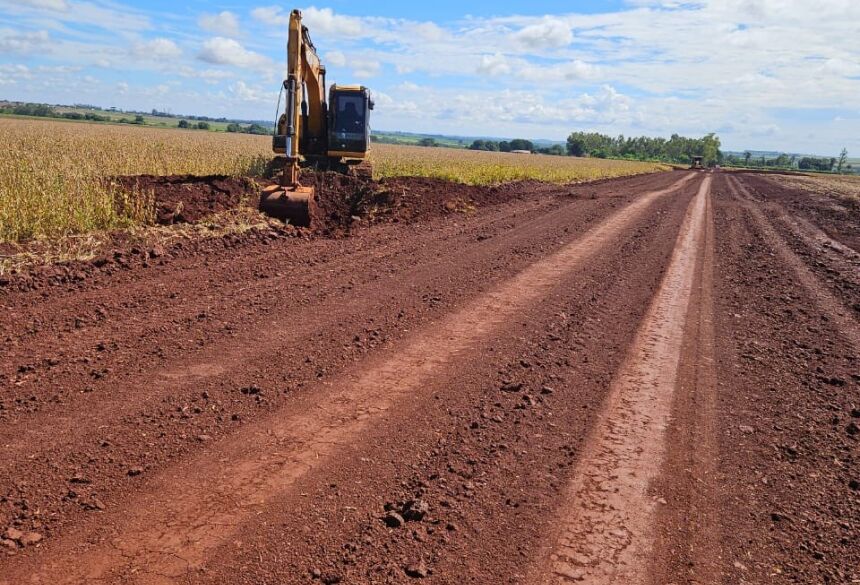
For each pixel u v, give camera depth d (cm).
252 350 621
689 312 867
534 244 1337
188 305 759
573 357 662
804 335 786
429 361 625
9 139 3011
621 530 369
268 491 385
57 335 629
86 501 362
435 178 2486
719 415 538
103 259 915
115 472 394
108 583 300
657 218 1962
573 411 530
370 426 480
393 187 1886
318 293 850
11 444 418
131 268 912
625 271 1114
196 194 1420
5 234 980
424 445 456
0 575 299
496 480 414
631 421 518
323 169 2047
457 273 1020
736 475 439
